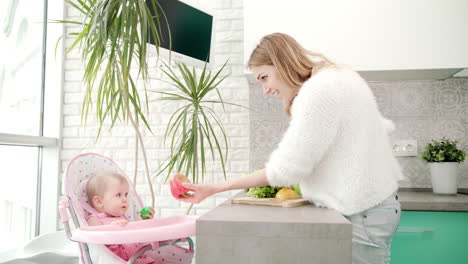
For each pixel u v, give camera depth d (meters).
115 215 1.79
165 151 2.84
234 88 2.80
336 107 1.12
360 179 1.14
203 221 0.92
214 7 2.85
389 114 2.52
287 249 0.90
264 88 1.42
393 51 2.14
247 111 2.78
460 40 2.11
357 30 2.16
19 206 2.73
